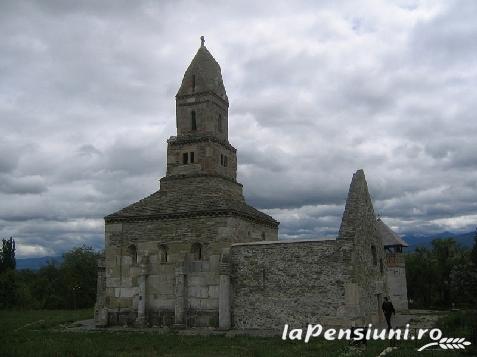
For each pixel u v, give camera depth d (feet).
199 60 126.00
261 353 68.44
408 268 200.03
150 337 87.51
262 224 119.65
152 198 116.37
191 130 122.31
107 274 110.32
